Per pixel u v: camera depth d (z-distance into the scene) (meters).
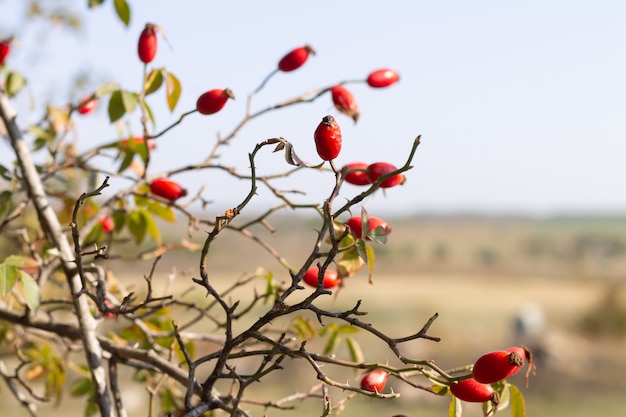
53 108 2.71
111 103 2.31
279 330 2.38
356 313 1.40
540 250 98.06
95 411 2.66
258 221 2.26
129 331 2.31
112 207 2.32
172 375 1.95
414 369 1.52
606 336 27.39
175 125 2.18
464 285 63.56
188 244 2.47
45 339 2.69
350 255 1.98
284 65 2.31
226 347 1.47
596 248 96.25
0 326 2.74
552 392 19.97
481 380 1.46
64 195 2.58
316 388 2.11
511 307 42.22
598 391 20.08
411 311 38.06
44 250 2.48
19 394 2.42
